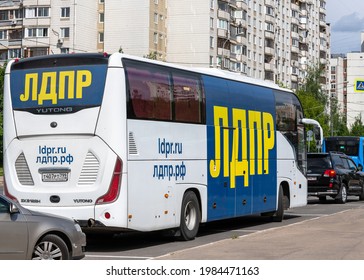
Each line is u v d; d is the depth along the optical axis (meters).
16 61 13.45
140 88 13.21
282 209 19.69
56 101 12.99
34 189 13.12
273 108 19.19
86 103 12.76
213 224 19.27
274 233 15.79
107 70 12.70
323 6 134.00
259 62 101.94
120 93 12.67
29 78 13.27
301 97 91.94
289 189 20.16
